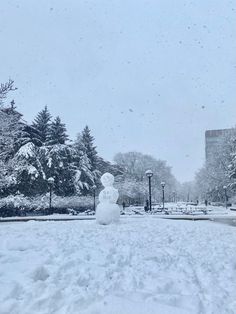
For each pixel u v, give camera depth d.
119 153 97.50
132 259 7.68
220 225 17.61
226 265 7.50
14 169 36.75
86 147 62.91
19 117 40.00
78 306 4.60
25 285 5.34
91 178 52.84
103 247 8.87
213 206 61.03
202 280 6.29
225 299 5.21
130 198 73.44
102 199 17.52
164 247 9.53
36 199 40.88
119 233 12.54
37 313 4.37
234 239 11.79
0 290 5.04
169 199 107.50
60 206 42.06
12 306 4.49
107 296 5.00
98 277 6.07
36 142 49.75
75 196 47.69
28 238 10.52
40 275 5.90
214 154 71.50
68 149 50.03
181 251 8.95
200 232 13.73
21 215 35.72
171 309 4.63
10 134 33.59
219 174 66.94
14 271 6.09
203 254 8.65
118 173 81.12
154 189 86.06
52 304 4.62
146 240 10.80
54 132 53.81
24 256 7.26
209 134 90.44
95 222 18.61
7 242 8.92
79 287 5.41
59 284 5.52
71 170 49.72
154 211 37.50
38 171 41.28
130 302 4.80
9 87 25.88
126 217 25.73
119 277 6.12
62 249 8.20
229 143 65.38
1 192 36.28
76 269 6.49
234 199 61.69
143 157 96.38
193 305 4.85
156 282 5.90
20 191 39.53
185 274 6.57
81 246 8.91
